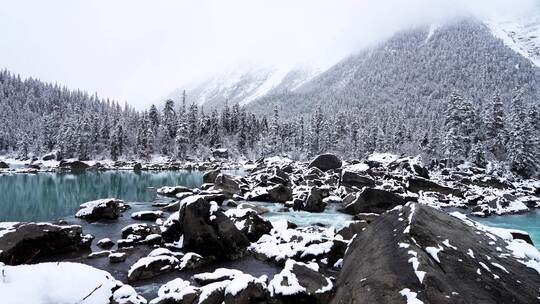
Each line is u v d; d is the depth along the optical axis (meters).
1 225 18.83
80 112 168.38
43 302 6.16
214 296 11.59
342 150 124.00
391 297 7.48
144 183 57.81
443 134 87.06
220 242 17.41
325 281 11.73
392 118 149.38
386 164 64.50
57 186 51.59
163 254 16.53
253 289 11.70
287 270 12.21
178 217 20.03
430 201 36.88
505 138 72.25
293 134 143.50
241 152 134.38
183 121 117.88
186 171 88.12
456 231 10.04
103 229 23.42
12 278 6.34
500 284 7.97
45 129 123.75
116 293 10.31
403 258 8.58
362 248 10.91
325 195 39.22
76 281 6.99
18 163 102.81
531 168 61.62
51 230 17.58
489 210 33.62
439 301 7.08
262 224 21.38
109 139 113.06
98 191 46.59
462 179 51.31
